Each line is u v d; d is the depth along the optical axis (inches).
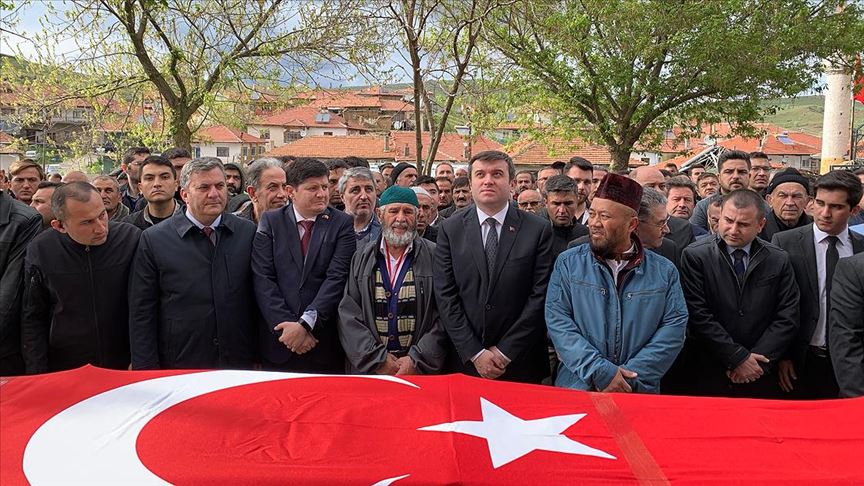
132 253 151.6
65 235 144.9
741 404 111.7
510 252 146.7
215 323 148.4
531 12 524.4
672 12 572.4
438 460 89.8
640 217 147.7
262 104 532.1
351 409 107.0
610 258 131.6
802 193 189.6
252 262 155.3
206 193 147.9
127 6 417.7
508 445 95.4
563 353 130.3
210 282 148.9
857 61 637.9
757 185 255.0
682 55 593.0
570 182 182.4
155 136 518.6
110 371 121.3
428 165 331.0
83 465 88.0
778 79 589.9
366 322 150.9
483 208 150.3
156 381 117.3
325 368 156.9
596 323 130.7
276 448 93.0
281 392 113.3
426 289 150.9
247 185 202.7
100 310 147.0
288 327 148.4
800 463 91.0
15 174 255.1
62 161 651.5
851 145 986.7
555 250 178.2
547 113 723.4
